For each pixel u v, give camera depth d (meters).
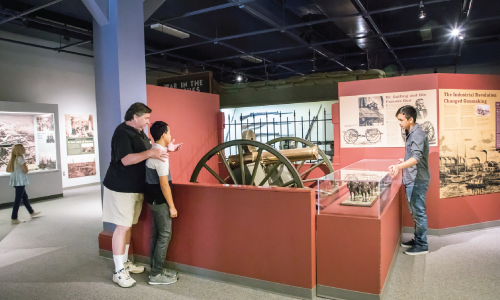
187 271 3.53
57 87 10.30
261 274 3.12
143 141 3.46
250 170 5.37
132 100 4.19
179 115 5.73
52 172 8.67
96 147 11.47
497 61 11.62
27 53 9.52
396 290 3.04
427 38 10.07
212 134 6.67
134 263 3.96
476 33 10.85
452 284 3.15
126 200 3.32
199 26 9.75
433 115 4.67
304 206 2.88
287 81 8.17
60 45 9.70
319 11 8.49
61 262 4.05
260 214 3.09
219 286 3.24
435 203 4.70
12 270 3.81
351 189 2.83
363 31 9.26
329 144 9.01
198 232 3.43
